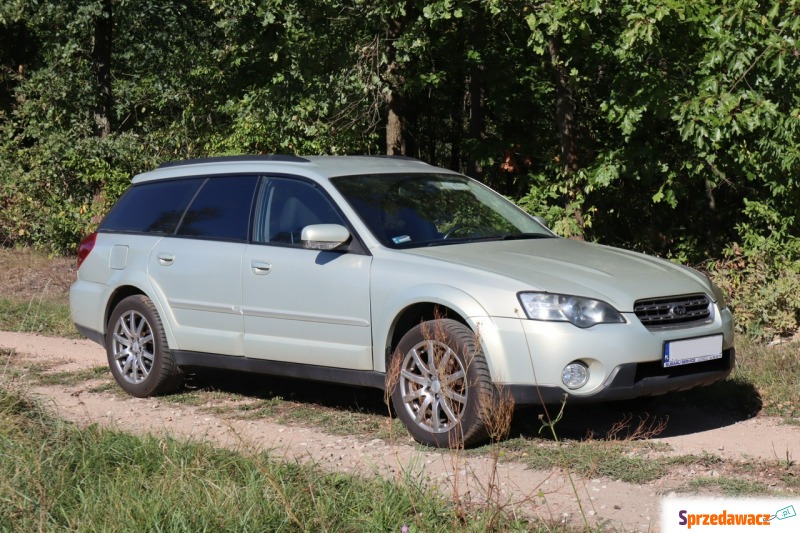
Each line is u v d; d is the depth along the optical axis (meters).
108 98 22.34
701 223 14.98
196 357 7.52
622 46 11.10
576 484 5.20
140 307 7.87
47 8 20.88
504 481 5.27
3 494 4.75
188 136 18.94
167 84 21.27
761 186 13.91
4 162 20.11
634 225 14.93
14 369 8.93
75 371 8.95
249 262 7.08
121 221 8.34
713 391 7.21
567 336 5.70
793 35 10.41
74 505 4.66
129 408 7.51
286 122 14.42
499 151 15.55
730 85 10.98
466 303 5.90
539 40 11.59
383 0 12.65
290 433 6.54
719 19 10.60
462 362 5.86
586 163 14.52
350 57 13.66
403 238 6.57
